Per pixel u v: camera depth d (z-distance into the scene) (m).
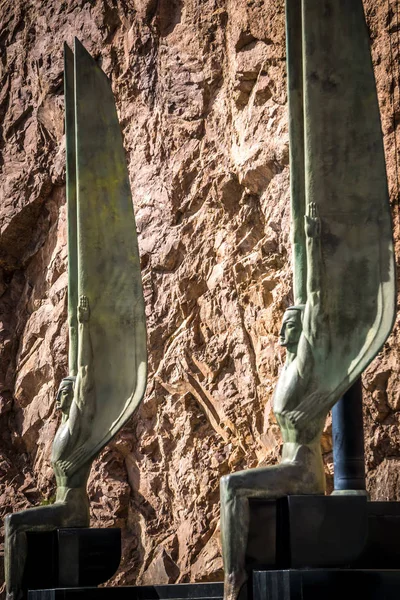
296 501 15.97
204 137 31.97
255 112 30.16
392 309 16.41
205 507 29.05
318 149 16.95
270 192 29.50
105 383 22.50
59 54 36.88
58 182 36.22
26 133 37.53
